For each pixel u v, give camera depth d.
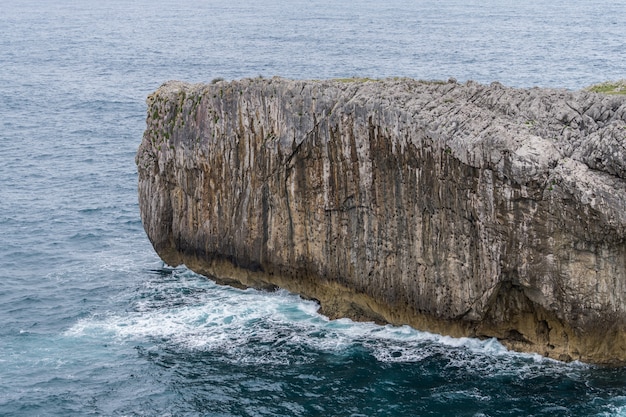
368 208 53.06
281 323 55.34
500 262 48.19
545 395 45.72
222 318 56.47
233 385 48.41
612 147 45.19
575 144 47.47
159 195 64.31
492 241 48.25
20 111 139.12
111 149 111.31
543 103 49.84
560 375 47.41
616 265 46.16
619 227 44.72
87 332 55.72
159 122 63.38
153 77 172.88
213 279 62.75
